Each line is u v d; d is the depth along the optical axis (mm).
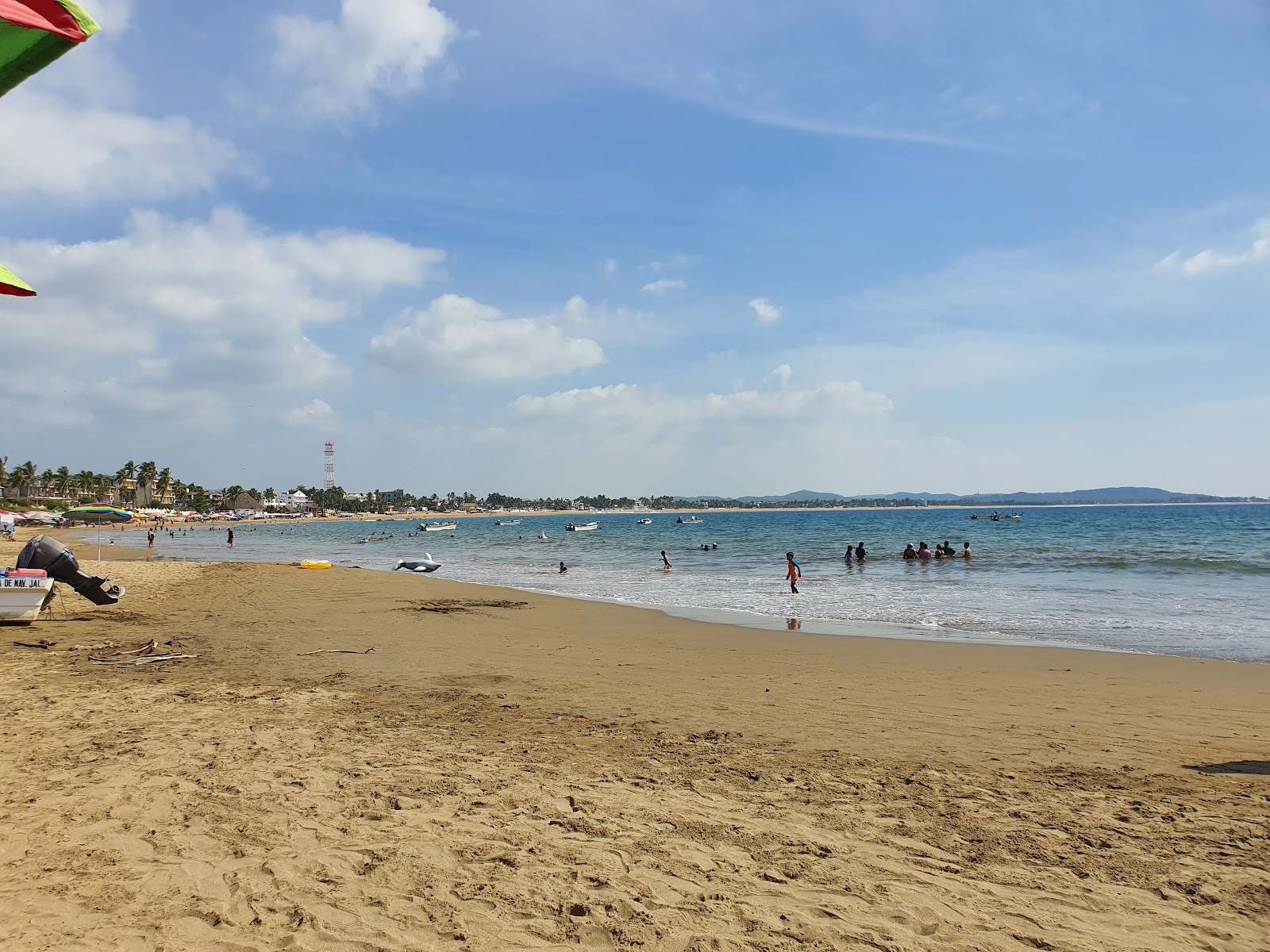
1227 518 125500
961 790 6324
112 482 186375
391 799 5855
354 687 10328
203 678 10688
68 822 5238
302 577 30266
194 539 83438
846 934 3986
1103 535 68000
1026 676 11680
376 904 4199
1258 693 10477
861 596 24047
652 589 26750
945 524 118000
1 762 6570
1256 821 5652
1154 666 12523
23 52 2146
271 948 3707
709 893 4422
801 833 5348
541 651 13672
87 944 3660
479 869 4684
